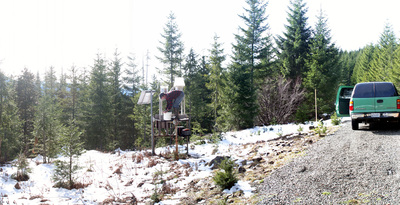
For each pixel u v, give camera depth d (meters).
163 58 35.38
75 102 38.66
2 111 24.30
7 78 26.45
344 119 13.07
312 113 23.05
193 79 35.28
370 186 4.40
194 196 5.68
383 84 8.75
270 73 26.53
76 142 8.27
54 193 7.05
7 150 22.69
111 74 40.41
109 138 36.50
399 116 8.39
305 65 26.95
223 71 26.55
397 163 5.31
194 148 12.20
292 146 8.57
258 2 25.53
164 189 6.52
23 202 6.24
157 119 10.53
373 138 7.75
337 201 4.02
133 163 9.97
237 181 5.96
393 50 43.47
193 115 35.00
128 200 6.18
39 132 12.78
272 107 20.78
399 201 3.71
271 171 6.21
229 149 10.84
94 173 9.19
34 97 40.75
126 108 39.84
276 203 4.30
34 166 10.77
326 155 6.58
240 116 21.00
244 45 25.02
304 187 4.80
